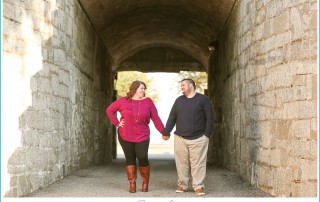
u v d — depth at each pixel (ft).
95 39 48.65
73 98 35.65
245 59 32.24
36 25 26.84
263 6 27.58
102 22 49.47
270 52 26.25
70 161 34.58
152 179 33.14
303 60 23.11
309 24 22.95
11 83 23.70
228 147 40.91
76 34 37.01
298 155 22.95
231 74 39.55
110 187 28.81
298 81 23.29
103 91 54.95
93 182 30.83
